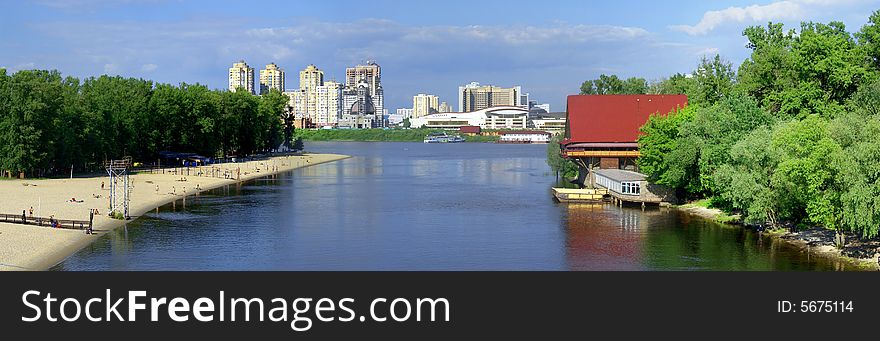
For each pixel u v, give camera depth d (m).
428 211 117.75
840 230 79.31
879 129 72.31
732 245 85.94
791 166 79.81
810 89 120.12
